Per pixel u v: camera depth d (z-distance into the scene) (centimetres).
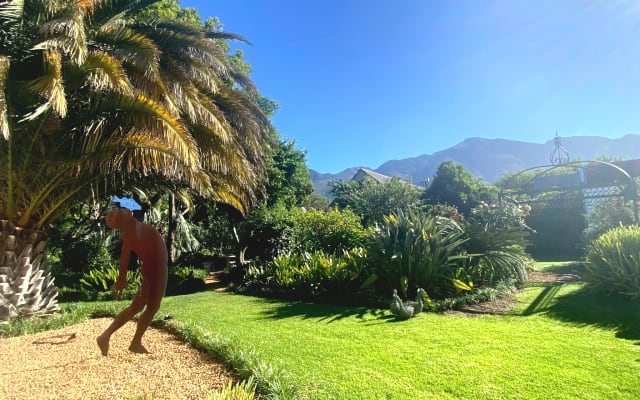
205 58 725
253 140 880
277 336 520
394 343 477
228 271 1441
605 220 1330
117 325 397
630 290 651
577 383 341
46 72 531
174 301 895
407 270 779
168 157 595
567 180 2142
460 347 453
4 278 628
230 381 330
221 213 1691
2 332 546
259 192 1419
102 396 317
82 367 385
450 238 814
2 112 481
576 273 991
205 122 655
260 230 1260
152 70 569
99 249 1463
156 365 387
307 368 391
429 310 679
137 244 391
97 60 536
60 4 568
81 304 839
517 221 1233
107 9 634
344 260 892
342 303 785
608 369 370
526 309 651
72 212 1419
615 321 539
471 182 2969
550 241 1722
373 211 2080
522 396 319
